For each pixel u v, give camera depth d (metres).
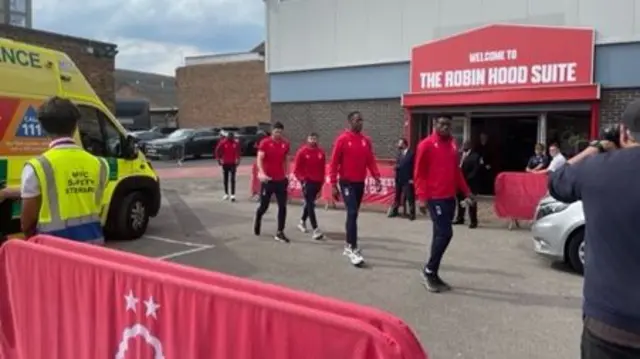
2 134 7.77
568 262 7.90
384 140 15.34
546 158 12.34
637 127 2.46
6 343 3.66
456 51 14.09
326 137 16.30
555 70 12.91
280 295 2.46
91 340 3.07
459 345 5.11
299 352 2.22
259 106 46.56
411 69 14.78
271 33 17.09
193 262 8.30
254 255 8.74
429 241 9.91
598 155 2.60
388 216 12.83
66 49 18.08
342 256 8.66
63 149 3.72
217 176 23.80
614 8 12.29
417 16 14.64
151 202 10.35
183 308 2.62
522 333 5.41
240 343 2.40
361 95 15.63
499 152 14.13
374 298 6.52
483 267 8.02
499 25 13.50
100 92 19.28
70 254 3.18
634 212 2.38
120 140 9.75
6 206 7.61
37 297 3.40
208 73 48.66
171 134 35.28
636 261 2.39
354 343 2.08
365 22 15.44
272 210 13.73
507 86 13.47
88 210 3.82
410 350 2.11
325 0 16.03
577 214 7.57
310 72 16.45
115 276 2.93
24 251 3.48
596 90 12.42
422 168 6.67
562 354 4.91
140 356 2.82
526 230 11.14
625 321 2.39
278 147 9.87
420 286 7.01
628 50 12.22
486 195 14.30
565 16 12.78
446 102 14.21
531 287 6.99
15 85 8.02
